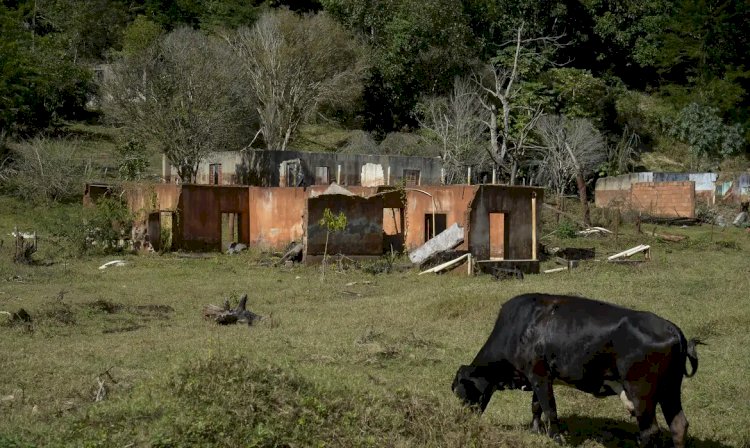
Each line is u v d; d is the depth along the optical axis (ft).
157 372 37.93
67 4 206.80
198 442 25.38
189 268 90.99
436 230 102.99
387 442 26.86
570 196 161.38
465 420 28.48
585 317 27.22
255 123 181.06
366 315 59.21
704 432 32.04
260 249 109.70
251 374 29.09
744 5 215.72
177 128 135.23
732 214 165.07
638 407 26.30
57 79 176.65
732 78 214.90
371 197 98.02
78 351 45.50
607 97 214.07
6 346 47.16
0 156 146.92
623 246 118.83
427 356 44.42
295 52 175.52
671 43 220.64
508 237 100.78
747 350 47.44
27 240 99.40
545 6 216.54
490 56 204.64
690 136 211.20
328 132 198.90
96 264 93.50
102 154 163.43
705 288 70.85
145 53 140.05
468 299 59.47
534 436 28.68
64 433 27.25
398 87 201.98
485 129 190.29
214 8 216.74
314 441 26.08
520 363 28.43
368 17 204.23
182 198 106.32
